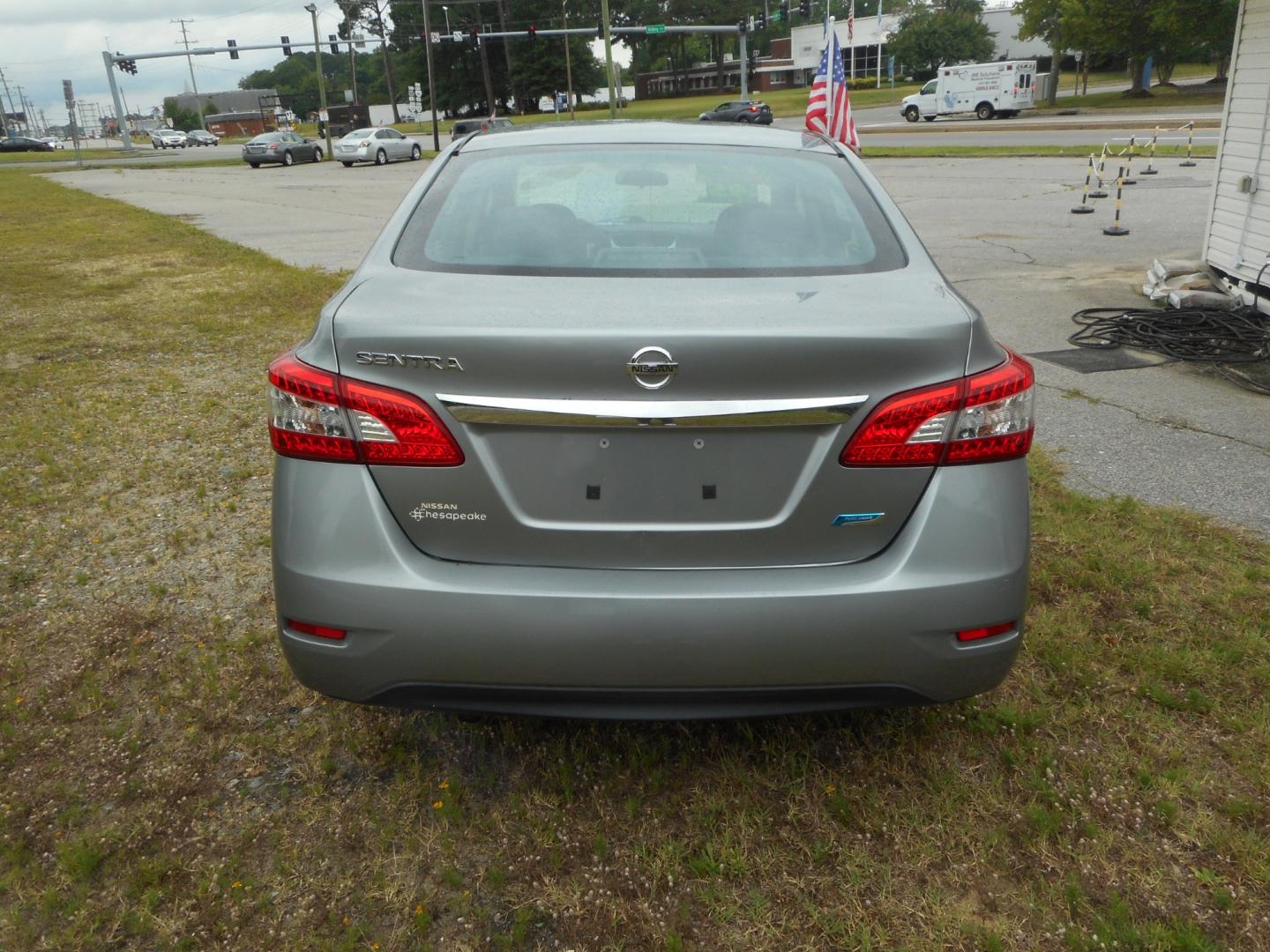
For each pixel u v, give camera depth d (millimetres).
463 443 2145
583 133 3254
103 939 2154
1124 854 2367
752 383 2070
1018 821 2480
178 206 23719
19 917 2213
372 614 2180
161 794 2605
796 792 2584
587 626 2141
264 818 2518
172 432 5660
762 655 2160
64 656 3297
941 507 2189
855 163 3098
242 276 11914
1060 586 3631
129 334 8555
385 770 2697
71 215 21859
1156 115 42719
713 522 2178
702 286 2371
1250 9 8234
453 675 2207
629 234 2656
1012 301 9180
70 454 5297
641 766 2691
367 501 2197
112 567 3955
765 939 2152
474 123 42094
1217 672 3072
